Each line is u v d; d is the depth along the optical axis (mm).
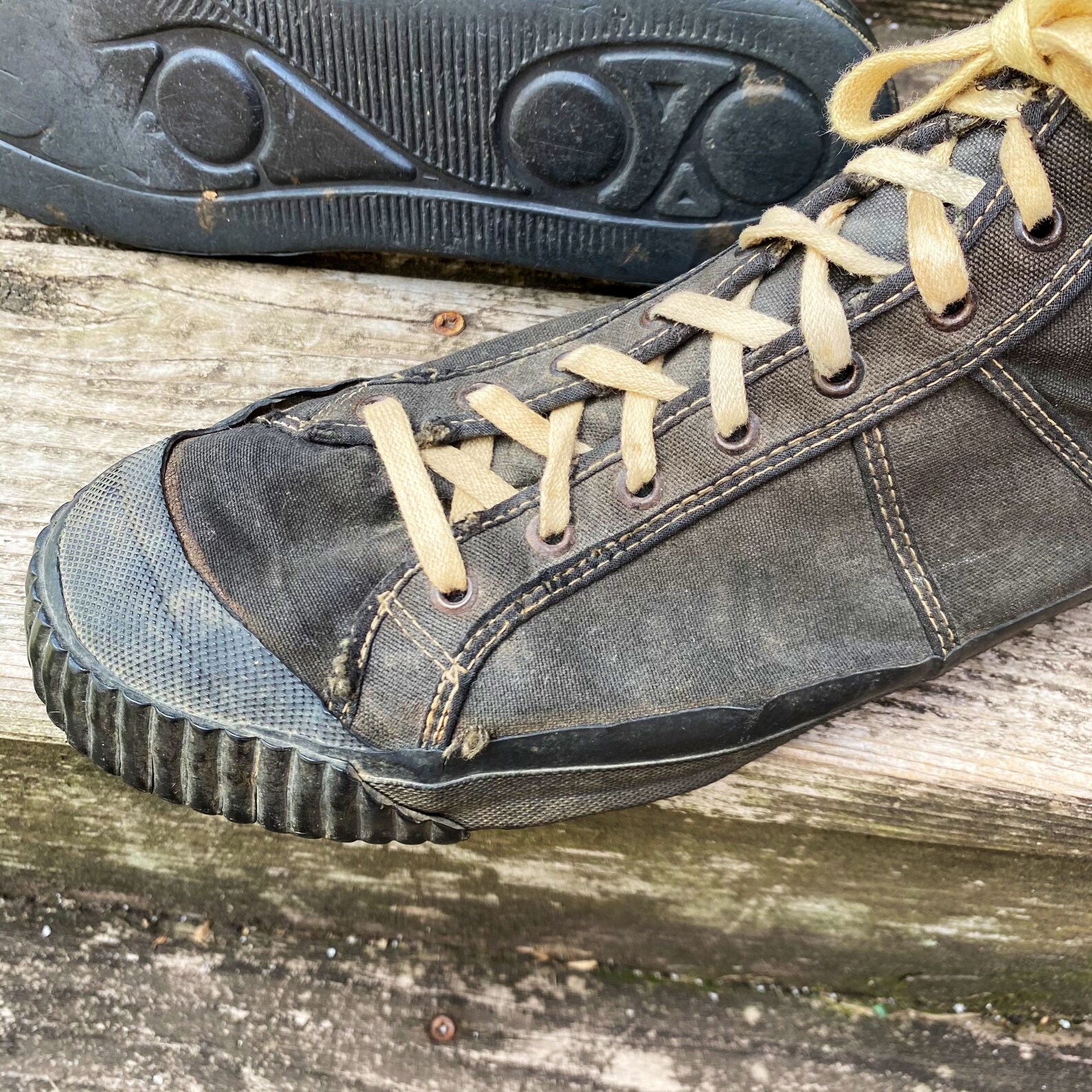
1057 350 397
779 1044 498
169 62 487
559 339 432
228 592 411
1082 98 379
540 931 505
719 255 430
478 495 414
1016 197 387
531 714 408
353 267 546
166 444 433
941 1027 501
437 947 510
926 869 471
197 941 508
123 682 407
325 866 495
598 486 411
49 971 501
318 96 488
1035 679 446
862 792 446
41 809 492
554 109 483
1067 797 441
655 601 412
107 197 518
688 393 408
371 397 431
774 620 415
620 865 482
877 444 403
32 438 485
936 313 393
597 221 506
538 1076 491
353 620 410
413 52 478
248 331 513
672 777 424
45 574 420
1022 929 483
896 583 416
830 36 462
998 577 418
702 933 499
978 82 401
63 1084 485
